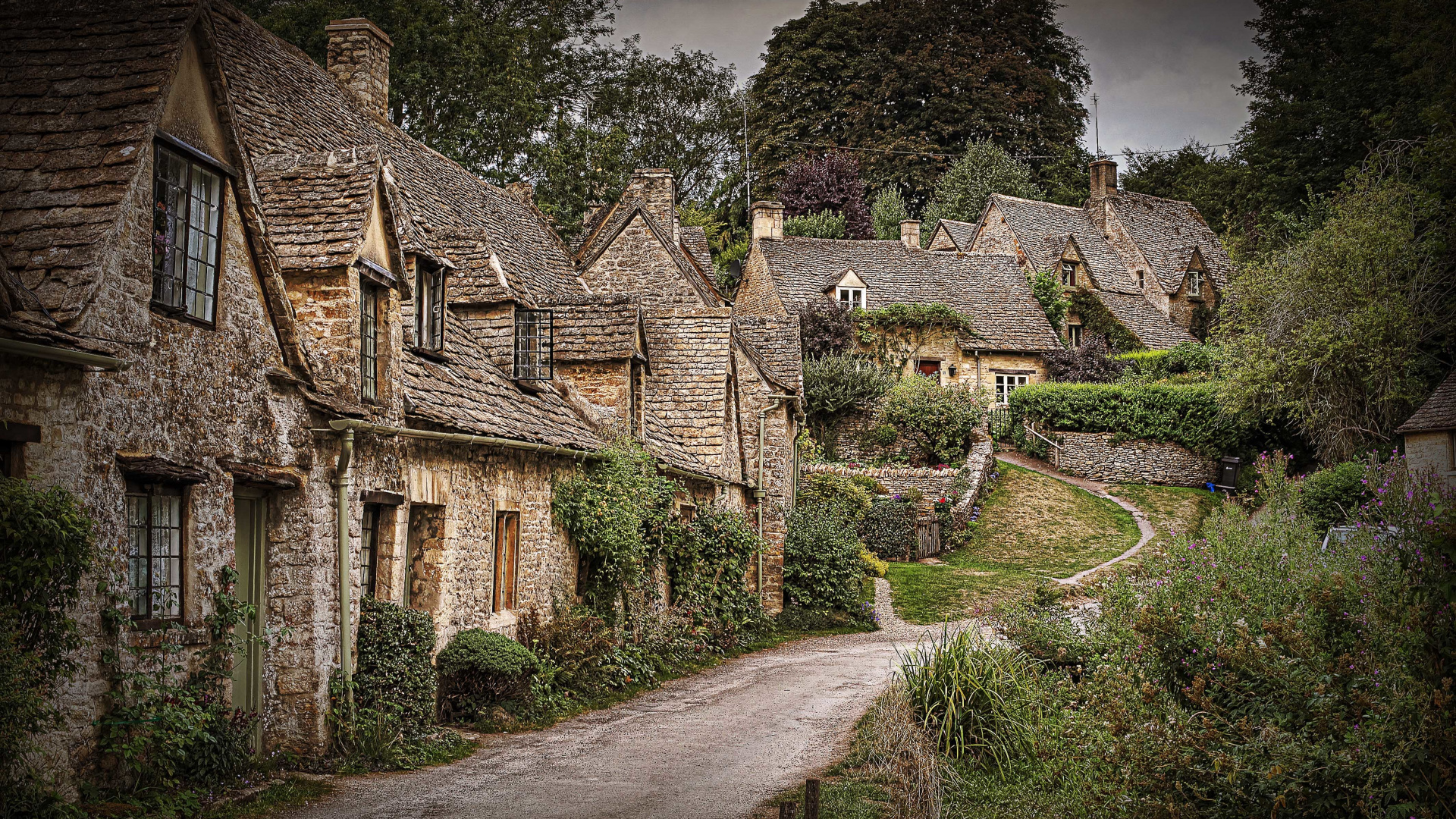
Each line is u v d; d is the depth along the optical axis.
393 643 10.14
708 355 22.05
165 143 7.89
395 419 10.53
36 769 6.55
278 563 9.23
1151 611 9.94
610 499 15.52
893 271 48.66
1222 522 12.94
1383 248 31.59
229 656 8.49
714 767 9.96
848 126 66.69
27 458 6.61
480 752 10.39
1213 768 7.44
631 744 10.98
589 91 48.59
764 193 64.50
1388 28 39.47
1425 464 28.83
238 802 7.91
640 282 26.02
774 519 25.00
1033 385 41.84
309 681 9.19
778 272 47.03
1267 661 8.59
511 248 19.89
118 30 8.33
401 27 32.31
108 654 7.18
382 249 10.65
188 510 8.05
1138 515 35.19
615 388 17.47
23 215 7.30
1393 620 7.55
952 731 10.91
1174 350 46.12
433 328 12.81
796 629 24.05
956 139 67.56
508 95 34.12
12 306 6.57
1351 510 25.92
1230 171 64.19
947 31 68.56
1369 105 43.38
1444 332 31.75
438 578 11.38
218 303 8.46
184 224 8.13
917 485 35.56
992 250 55.47
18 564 6.28
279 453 9.06
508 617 13.05
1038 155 68.38
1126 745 8.16
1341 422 32.06
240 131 8.84
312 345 9.80
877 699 12.36
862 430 38.75
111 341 7.18
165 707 7.59
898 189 66.44
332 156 10.69
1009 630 13.11
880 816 8.62
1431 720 6.21
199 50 8.54
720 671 17.28
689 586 19.08
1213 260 57.97
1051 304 50.12
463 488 12.00
